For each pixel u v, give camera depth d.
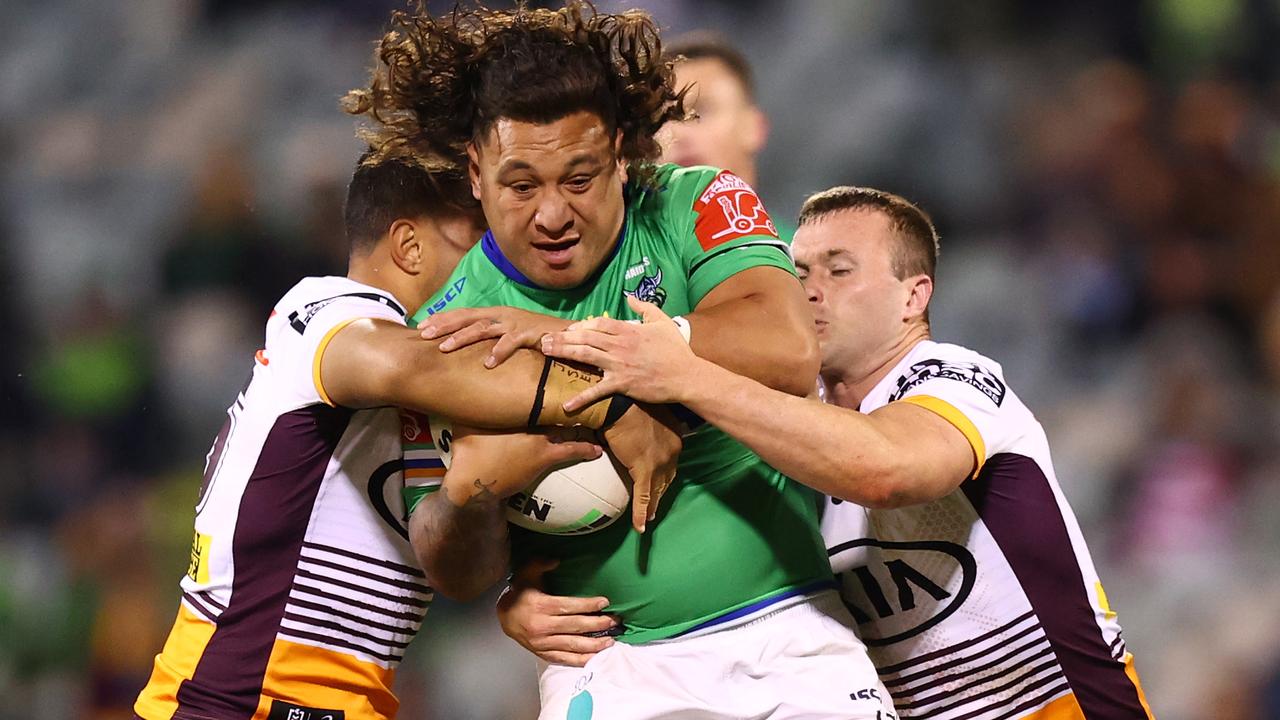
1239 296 35.25
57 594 29.47
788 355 11.08
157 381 34.75
